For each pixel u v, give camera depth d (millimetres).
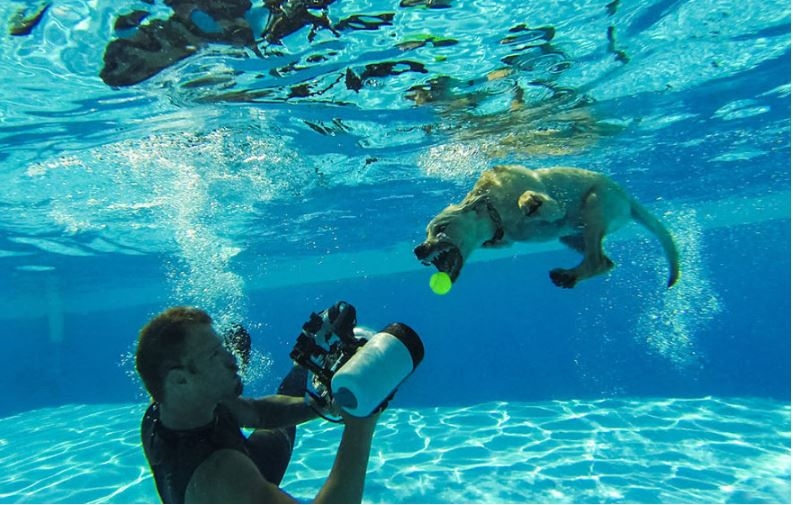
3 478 4953
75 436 6668
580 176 2141
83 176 4961
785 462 4168
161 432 1146
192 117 3748
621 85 3879
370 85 3457
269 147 4609
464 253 1872
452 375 14836
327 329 1087
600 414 6133
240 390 1192
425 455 4785
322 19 2605
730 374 11492
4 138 3875
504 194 1986
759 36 3283
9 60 2762
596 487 3818
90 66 2879
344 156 5137
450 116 4180
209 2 2365
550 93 3889
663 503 3508
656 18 2941
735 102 4609
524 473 4168
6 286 11477
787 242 16172
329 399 1103
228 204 6492
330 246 10656
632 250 14055
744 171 7531
